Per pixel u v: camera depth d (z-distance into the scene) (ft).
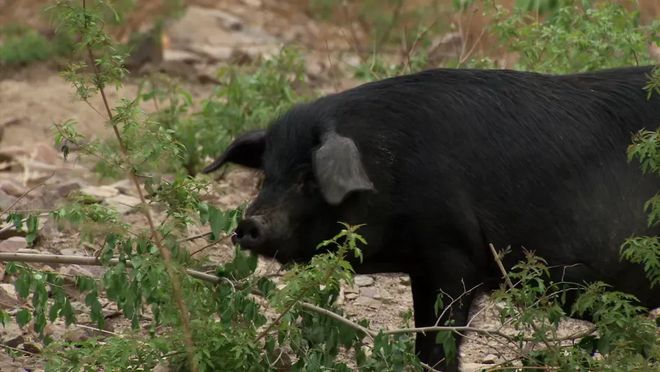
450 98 37.42
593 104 37.70
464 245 36.58
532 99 37.63
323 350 34.32
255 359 34.30
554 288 36.14
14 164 59.98
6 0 84.84
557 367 33.40
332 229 36.60
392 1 83.20
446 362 35.58
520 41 54.34
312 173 36.50
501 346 39.91
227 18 87.66
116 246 35.94
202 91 74.18
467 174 36.55
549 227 36.65
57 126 34.88
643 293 37.24
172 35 83.56
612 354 32.53
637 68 39.09
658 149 34.24
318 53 81.41
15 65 76.69
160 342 33.88
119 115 33.99
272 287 34.88
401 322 43.60
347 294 46.47
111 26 78.79
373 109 37.19
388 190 36.63
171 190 34.63
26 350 39.29
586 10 53.31
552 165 36.73
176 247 34.06
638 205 36.68
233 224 35.47
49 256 34.96
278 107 57.52
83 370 35.55
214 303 34.73
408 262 37.68
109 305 43.37
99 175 57.06
